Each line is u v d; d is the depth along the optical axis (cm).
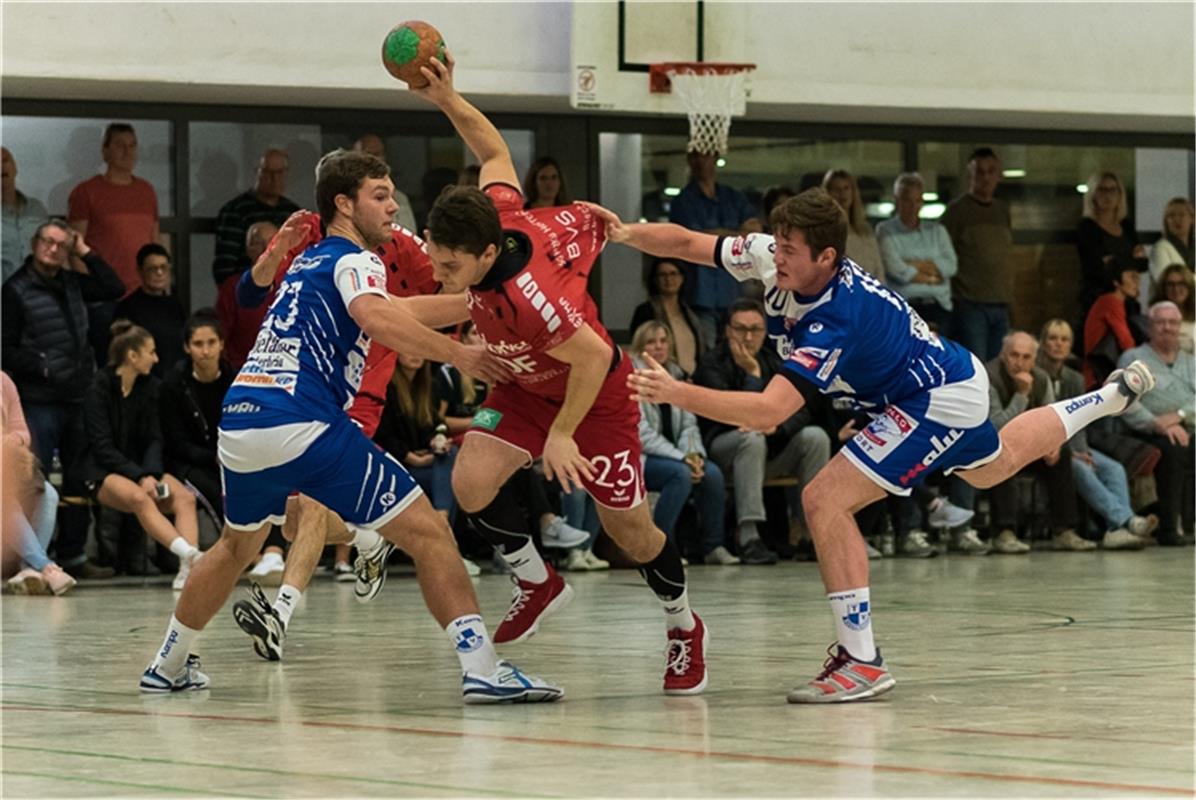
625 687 945
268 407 870
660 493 1905
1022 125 2423
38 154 2023
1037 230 2478
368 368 1157
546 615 1027
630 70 2064
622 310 2262
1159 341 2216
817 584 1673
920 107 2206
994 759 690
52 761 710
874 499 905
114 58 1891
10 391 1741
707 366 1945
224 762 702
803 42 2144
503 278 870
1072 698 877
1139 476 2178
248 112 2095
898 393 896
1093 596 1513
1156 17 2314
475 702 873
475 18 2020
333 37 1969
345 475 873
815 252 864
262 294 1066
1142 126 2455
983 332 2302
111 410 1773
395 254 1100
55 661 1110
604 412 930
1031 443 942
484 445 971
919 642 1152
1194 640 1162
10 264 1925
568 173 2222
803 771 665
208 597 937
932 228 2216
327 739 763
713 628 1266
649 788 630
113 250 1977
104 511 1888
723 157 2302
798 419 1994
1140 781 638
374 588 1203
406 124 2152
